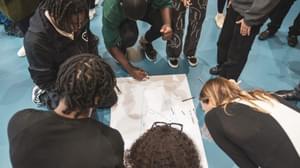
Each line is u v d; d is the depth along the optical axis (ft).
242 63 6.36
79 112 3.17
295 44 8.32
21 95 6.96
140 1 5.42
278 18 7.98
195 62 7.64
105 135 3.25
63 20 4.15
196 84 7.23
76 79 3.02
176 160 2.28
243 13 5.63
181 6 6.46
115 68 7.52
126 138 5.98
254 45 8.34
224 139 3.86
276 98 4.02
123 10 5.70
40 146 3.03
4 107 6.72
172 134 2.46
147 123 6.27
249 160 3.92
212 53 8.07
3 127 6.34
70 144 3.04
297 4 9.86
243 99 3.92
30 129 3.10
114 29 6.33
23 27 6.52
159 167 2.27
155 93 6.88
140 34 8.37
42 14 4.51
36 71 5.06
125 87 6.96
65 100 3.10
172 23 6.75
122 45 6.97
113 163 3.12
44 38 4.66
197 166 2.37
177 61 7.62
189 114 6.46
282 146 3.56
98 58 3.25
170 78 7.26
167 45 7.28
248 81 7.39
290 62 7.89
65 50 4.98
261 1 5.14
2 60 7.81
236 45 6.07
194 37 7.18
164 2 6.47
